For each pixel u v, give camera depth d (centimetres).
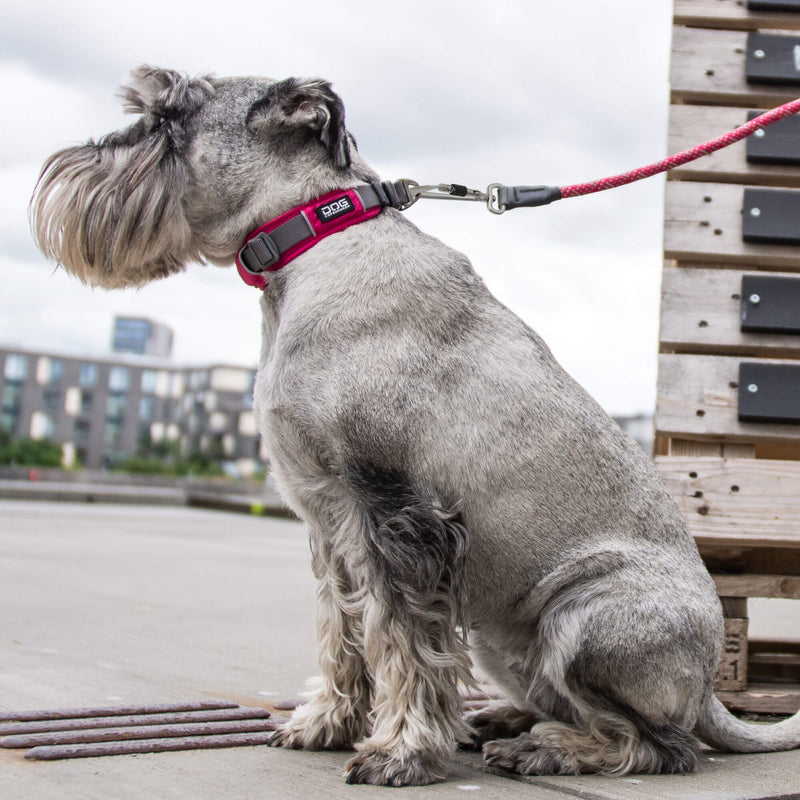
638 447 85
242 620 155
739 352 108
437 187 91
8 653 116
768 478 104
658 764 78
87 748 76
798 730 87
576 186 95
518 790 72
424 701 75
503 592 81
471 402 78
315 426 77
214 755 78
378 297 78
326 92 82
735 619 103
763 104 112
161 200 82
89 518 431
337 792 69
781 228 107
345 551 78
